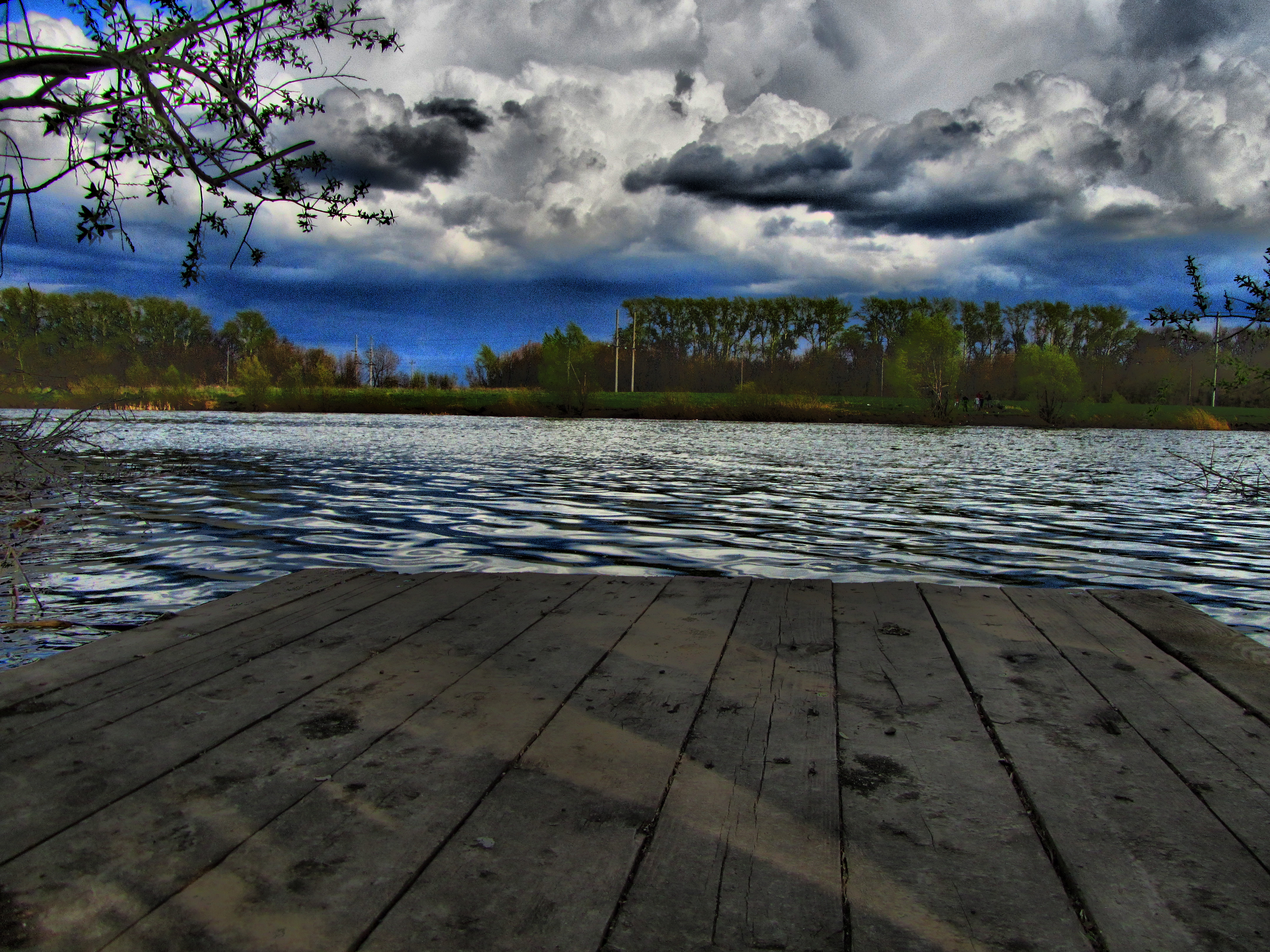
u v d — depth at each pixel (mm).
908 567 7680
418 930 1437
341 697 2627
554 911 1490
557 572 7242
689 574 7227
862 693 2723
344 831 1770
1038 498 13414
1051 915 1504
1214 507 12523
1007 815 1886
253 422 37656
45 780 2006
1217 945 1411
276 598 4059
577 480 14938
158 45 2076
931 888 1585
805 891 1568
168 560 7430
